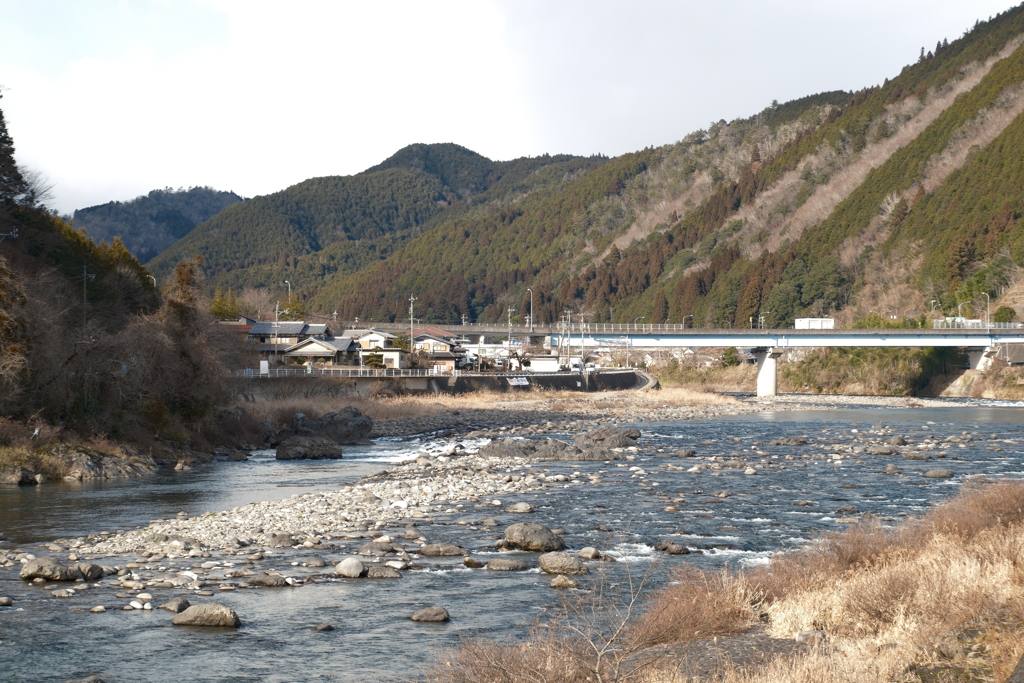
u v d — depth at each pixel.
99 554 21.92
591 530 25.31
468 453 52.75
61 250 67.44
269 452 57.41
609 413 93.06
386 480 38.69
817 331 139.38
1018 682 8.09
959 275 192.25
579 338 144.88
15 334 41.44
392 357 121.56
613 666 11.21
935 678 10.48
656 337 142.25
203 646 14.45
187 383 55.22
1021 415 93.56
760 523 26.41
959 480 37.22
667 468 42.84
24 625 15.60
